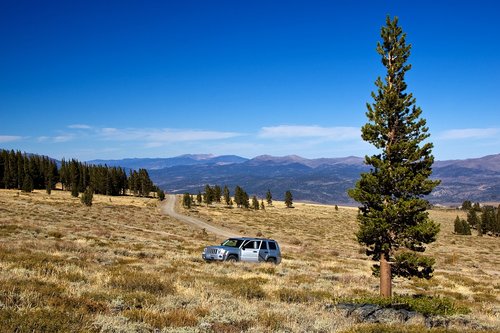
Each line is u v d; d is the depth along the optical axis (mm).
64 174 157250
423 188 15688
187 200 141125
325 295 16328
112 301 10828
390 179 15789
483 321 12516
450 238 102500
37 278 12875
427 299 13805
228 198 167375
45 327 7684
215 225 91250
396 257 16062
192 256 28562
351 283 22375
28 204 81000
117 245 31156
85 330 7859
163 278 15906
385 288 16281
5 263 15445
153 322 9141
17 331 7340
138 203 136750
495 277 36094
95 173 162750
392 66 16906
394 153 16344
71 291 11664
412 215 15914
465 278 31219
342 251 53250
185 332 8555
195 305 11500
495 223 122188
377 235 16141
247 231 82875
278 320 10227
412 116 16391
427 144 15945
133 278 14195
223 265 24344
